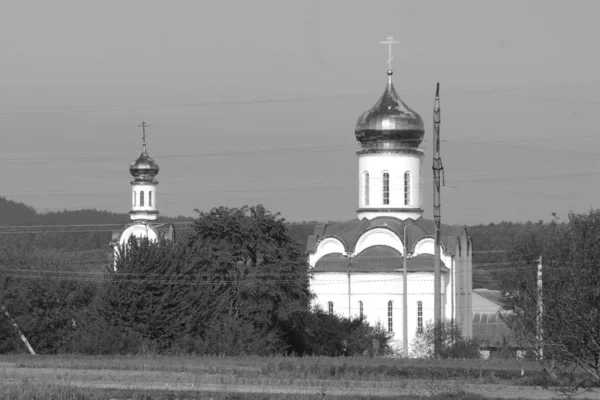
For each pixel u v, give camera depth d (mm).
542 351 132375
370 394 152375
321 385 166625
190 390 152625
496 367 195625
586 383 145500
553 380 141500
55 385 149375
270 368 190750
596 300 121688
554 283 124750
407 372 189000
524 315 129625
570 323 121438
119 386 158250
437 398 147250
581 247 123625
